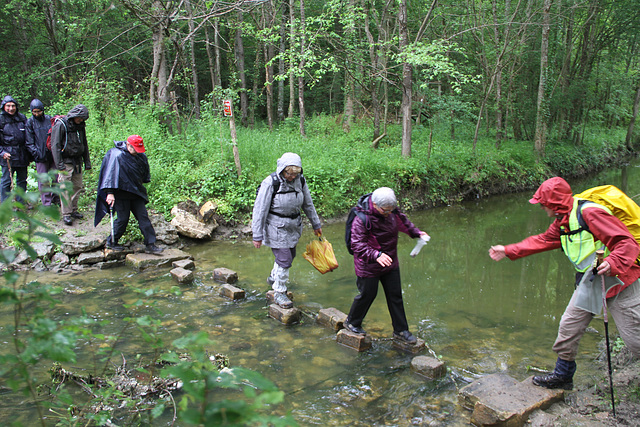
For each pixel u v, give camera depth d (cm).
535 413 338
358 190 1158
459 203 1392
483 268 749
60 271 661
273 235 532
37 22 1588
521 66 1958
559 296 624
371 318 543
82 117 731
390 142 1677
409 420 345
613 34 2309
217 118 1168
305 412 352
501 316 552
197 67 2380
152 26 1072
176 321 509
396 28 1848
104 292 585
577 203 343
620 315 334
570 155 2034
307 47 1337
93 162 931
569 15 2025
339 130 1788
